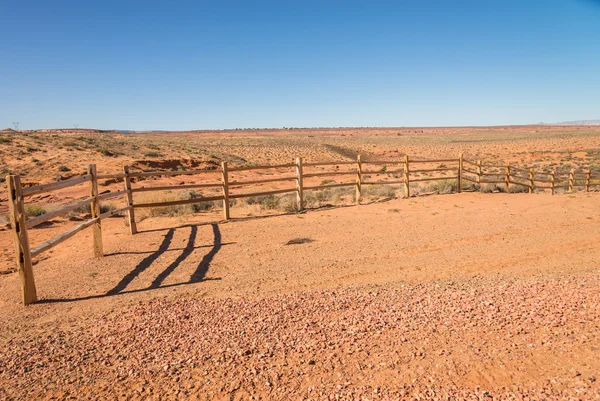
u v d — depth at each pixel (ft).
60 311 18.66
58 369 12.62
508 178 66.74
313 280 23.30
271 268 25.85
